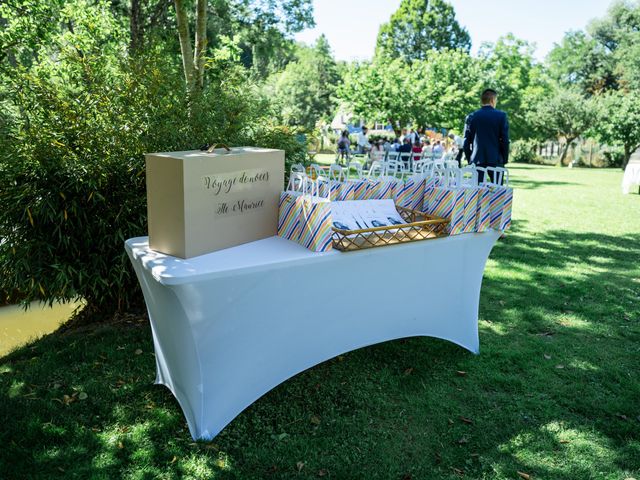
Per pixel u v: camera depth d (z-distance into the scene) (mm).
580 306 3816
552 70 48375
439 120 17297
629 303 3910
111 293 3354
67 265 3021
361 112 17484
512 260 5094
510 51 23469
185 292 1778
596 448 2135
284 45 9719
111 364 2785
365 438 2164
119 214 3029
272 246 2137
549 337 3264
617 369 2824
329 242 2119
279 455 2035
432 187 2627
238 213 2066
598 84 42438
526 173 17312
